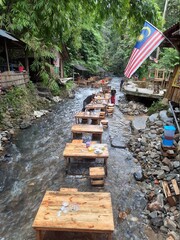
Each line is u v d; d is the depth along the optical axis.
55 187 4.35
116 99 14.61
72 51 26.92
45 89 14.05
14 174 4.91
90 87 23.77
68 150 4.93
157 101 10.62
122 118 9.68
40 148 6.37
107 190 4.21
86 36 29.69
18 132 7.70
